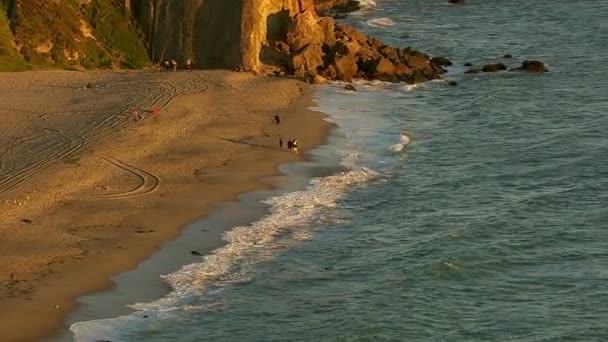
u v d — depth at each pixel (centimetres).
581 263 13562
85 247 13575
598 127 19912
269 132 19175
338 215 15300
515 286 12912
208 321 11944
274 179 16688
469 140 19225
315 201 15825
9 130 18162
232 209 15300
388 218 15175
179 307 12238
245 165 17238
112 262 13250
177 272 13138
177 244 13950
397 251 13912
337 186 16550
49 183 15538
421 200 15962
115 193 15450
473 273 13238
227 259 13612
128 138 17912
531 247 14062
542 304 12406
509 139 19250
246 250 13912
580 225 14825
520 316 12081
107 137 17850
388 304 12312
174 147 17762
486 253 13775
